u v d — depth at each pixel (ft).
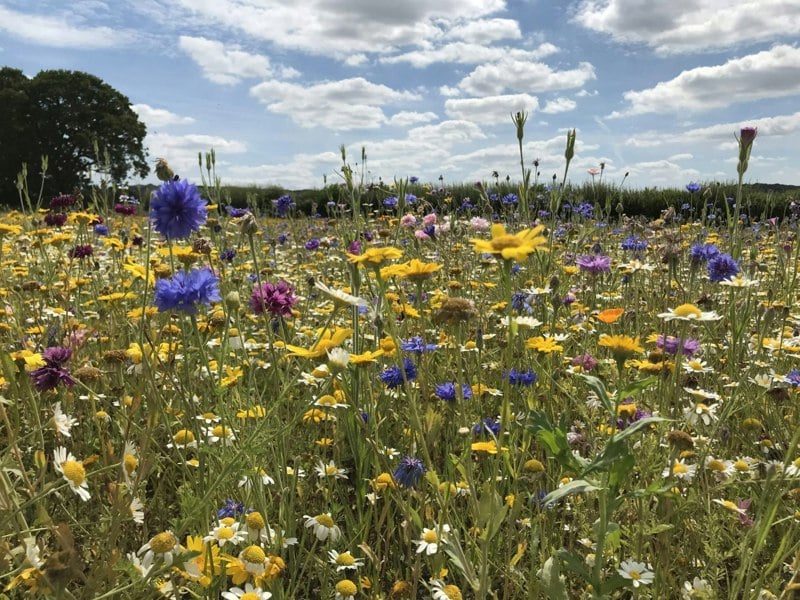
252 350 12.69
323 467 8.70
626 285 18.28
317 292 18.88
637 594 6.04
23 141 137.90
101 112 144.97
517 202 26.91
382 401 9.65
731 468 8.39
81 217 17.74
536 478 8.09
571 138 11.96
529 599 6.49
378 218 23.38
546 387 10.65
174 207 7.16
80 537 7.19
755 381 10.61
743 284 11.23
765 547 7.54
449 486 6.86
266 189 46.83
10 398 8.09
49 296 15.83
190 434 8.53
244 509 6.84
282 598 6.16
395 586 6.96
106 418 9.19
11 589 5.49
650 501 8.16
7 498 5.41
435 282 17.78
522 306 12.87
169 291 7.06
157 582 5.59
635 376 11.60
